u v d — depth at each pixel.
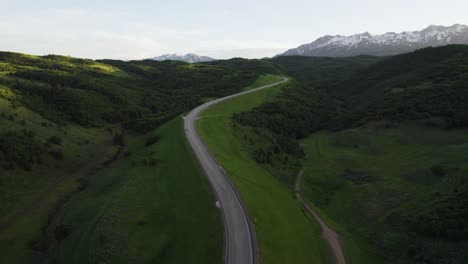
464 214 28.97
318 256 29.50
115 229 34.44
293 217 36.34
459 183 35.03
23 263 35.66
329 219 38.00
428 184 38.44
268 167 52.16
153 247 30.98
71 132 79.25
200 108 87.69
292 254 28.30
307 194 45.12
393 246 29.78
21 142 59.78
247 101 98.00
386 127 63.47
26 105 83.69
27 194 50.16
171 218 35.44
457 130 54.19
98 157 70.31
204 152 51.50
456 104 61.84
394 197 38.19
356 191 42.91
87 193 52.56
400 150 53.75
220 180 41.16
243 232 29.64
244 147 58.81
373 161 52.28
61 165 61.84
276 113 87.00
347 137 65.31
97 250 31.39
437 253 26.72
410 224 31.27
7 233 40.81
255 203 36.34
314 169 53.38
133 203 40.00
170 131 68.12
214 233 29.95
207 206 35.12
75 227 40.09
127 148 75.88
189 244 29.89
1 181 48.72
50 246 38.59
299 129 78.88
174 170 47.47
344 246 31.75
